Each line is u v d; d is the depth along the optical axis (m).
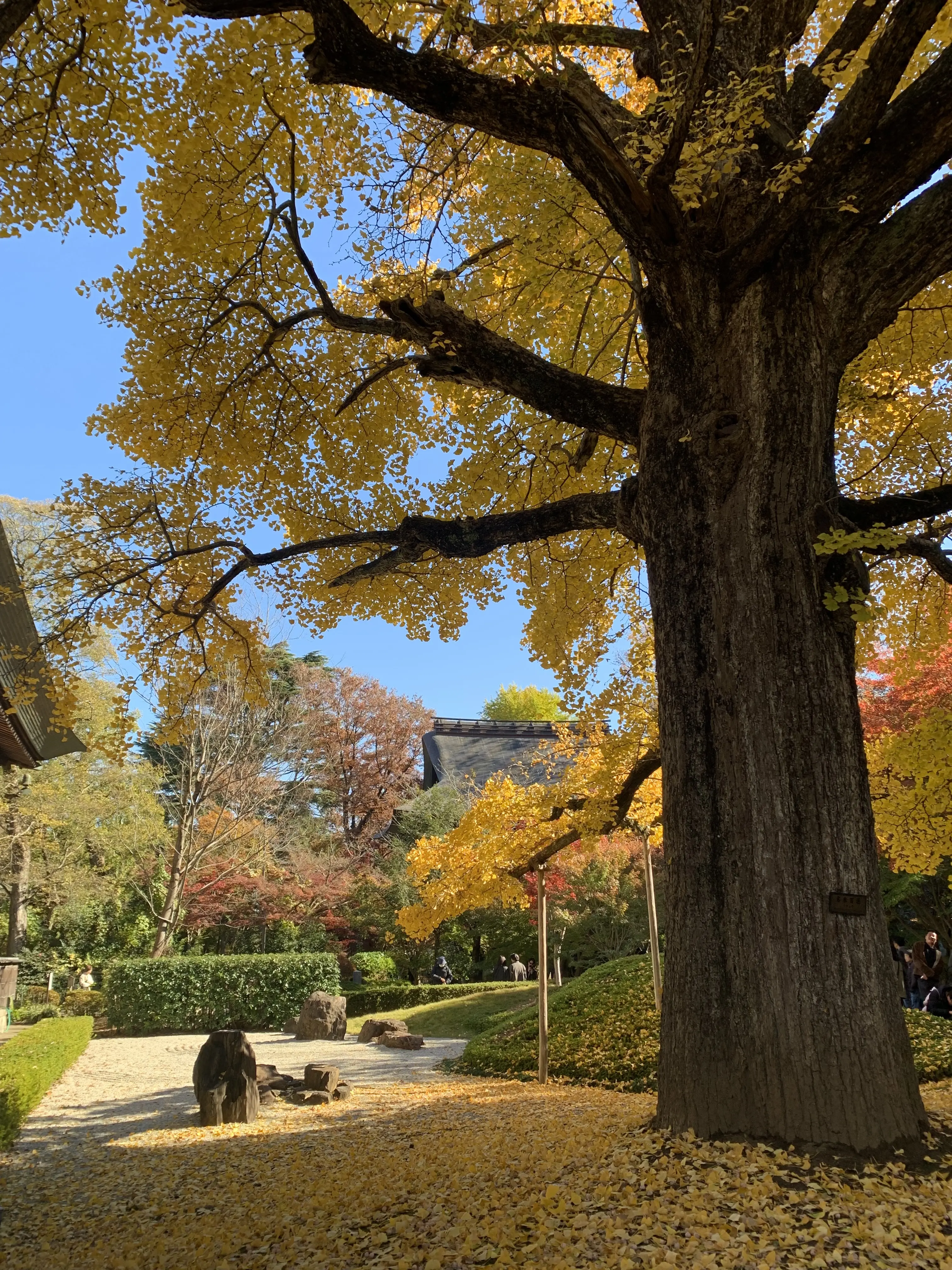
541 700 46.53
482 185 6.73
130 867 23.06
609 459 7.83
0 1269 3.99
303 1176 5.15
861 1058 3.48
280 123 5.89
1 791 19.48
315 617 7.55
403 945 23.12
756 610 4.06
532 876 17.95
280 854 26.42
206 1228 4.25
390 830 33.88
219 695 21.92
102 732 20.19
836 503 4.32
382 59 4.11
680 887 4.00
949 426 7.09
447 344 5.36
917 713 11.22
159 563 6.76
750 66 4.54
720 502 4.29
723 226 4.46
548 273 6.62
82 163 5.41
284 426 7.45
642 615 8.53
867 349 6.66
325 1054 13.45
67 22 5.18
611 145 4.02
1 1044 10.92
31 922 24.73
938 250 4.42
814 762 3.83
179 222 6.26
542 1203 3.41
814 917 3.65
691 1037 3.77
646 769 8.20
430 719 39.28
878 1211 2.90
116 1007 18.34
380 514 7.67
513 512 6.34
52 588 6.73
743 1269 2.63
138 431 7.05
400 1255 3.29
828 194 4.24
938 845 6.51
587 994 11.56
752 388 4.28
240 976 19.12
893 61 3.75
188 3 4.29
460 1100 8.02
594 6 6.86
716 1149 3.49
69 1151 6.73
